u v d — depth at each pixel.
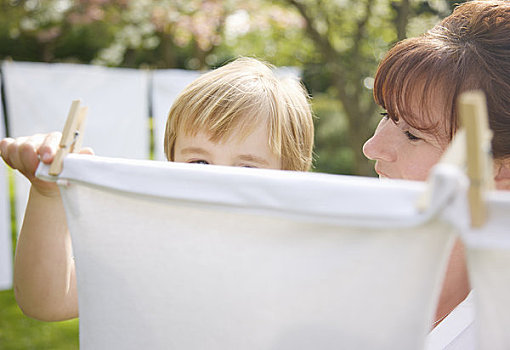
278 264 0.68
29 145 0.89
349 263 0.64
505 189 0.98
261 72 1.67
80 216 0.81
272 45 9.82
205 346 0.74
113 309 0.80
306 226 0.66
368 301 0.63
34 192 1.04
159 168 0.71
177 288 0.75
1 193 3.97
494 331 0.59
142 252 0.77
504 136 0.95
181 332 0.76
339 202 0.59
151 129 7.87
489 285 0.58
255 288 0.70
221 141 1.47
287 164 1.64
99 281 0.81
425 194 0.55
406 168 1.09
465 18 1.08
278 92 1.62
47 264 1.07
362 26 7.98
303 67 9.70
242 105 1.49
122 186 0.74
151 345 0.78
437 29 1.11
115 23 9.27
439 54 1.02
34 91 4.30
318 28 8.41
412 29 7.72
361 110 8.30
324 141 10.07
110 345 0.81
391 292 0.62
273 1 8.53
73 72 4.46
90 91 4.57
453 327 1.00
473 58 0.99
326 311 0.65
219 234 0.71
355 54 8.05
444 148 1.04
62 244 1.08
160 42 11.45
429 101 1.02
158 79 4.87
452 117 0.99
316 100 10.29
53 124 4.38
